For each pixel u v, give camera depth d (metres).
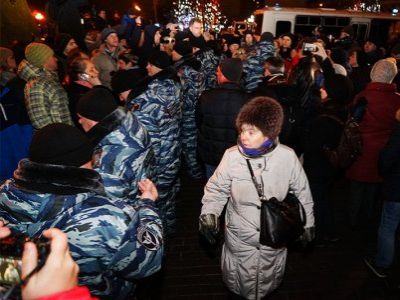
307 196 2.48
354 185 4.08
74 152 1.41
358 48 6.86
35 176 1.38
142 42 7.16
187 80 4.90
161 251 1.66
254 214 2.41
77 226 1.41
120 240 1.46
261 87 4.03
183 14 19.05
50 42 6.65
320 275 3.56
